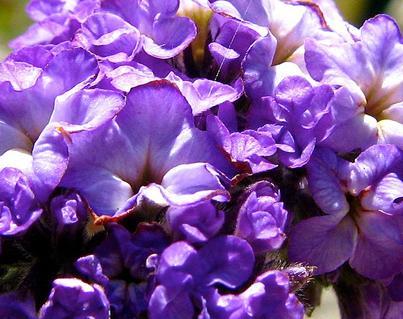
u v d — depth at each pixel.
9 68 0.06
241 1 0.07
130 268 0.06
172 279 0.06
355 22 0.14
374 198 0.06
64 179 0.06
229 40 0.07
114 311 0.06
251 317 0.06
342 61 0.07
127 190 0.06
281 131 0.06
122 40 0.07
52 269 0.06
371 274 0.07
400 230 0.06
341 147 0.07
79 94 0.06
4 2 0.14
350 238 0.07
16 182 0.06
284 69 0.07
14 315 0.06
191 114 0.06
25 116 0.06
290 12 0.07
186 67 0.07
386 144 0.06
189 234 0.06
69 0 0.08
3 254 0.06
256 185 0.06
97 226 0.06
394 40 0.07
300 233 0.06
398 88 0.07
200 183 0.06
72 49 0.06
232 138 0.06
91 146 0.06
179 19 0.07
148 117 0.06
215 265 0.06
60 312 0.06
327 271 0.06
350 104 0.07
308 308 0.07
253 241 0.06
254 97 0.06
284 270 0.06
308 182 0.06
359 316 0.07
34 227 0.06
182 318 0.06
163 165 0.06
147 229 0.06
